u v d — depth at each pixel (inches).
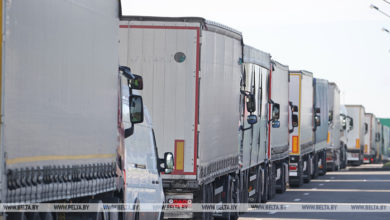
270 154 2571.4
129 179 1208.2
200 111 1521.9
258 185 2359.7
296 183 3410.4
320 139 4315.9
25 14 737.0
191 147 1519.4
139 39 1518.2
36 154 770.8
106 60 1023.0
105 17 1011.9
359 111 6284.5
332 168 5078.7
